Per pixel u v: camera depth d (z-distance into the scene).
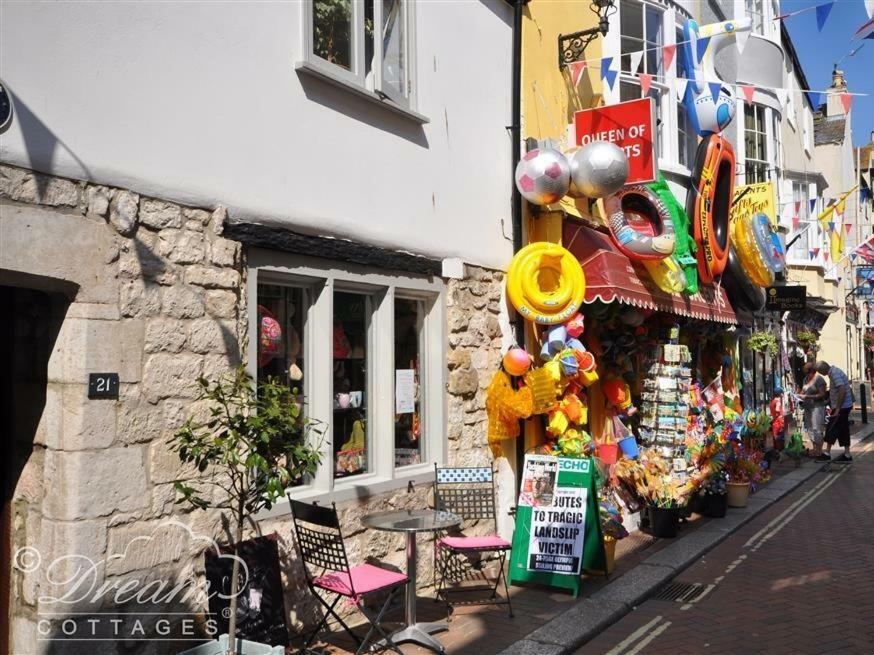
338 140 5.57
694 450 9.45
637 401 9.51
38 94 3.71
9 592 4.14
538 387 7.14
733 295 12.26
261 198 4.93
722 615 5.88
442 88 6.76
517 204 7.73
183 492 3.88
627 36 10.06
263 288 5.24
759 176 16.41
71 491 3.81
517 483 7.48
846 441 14.86
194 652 3.82
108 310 4.00
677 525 8.57
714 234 10.38
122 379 4.05
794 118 20.77
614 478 8.66
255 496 4.59
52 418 3.92
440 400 6.62
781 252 12.20
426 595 6.25
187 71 4.46
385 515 5.35
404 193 6.23
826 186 22.64
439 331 6.65
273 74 5.04
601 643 5.29
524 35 8.02
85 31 3.92
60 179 3.81
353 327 6.01
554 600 6.11
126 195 4.10
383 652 4.94
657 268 8.65
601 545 6.58
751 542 8.42
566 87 8.77
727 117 9.58
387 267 6.03
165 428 4.26
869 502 10.70
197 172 4.51
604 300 7.46
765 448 14.47
